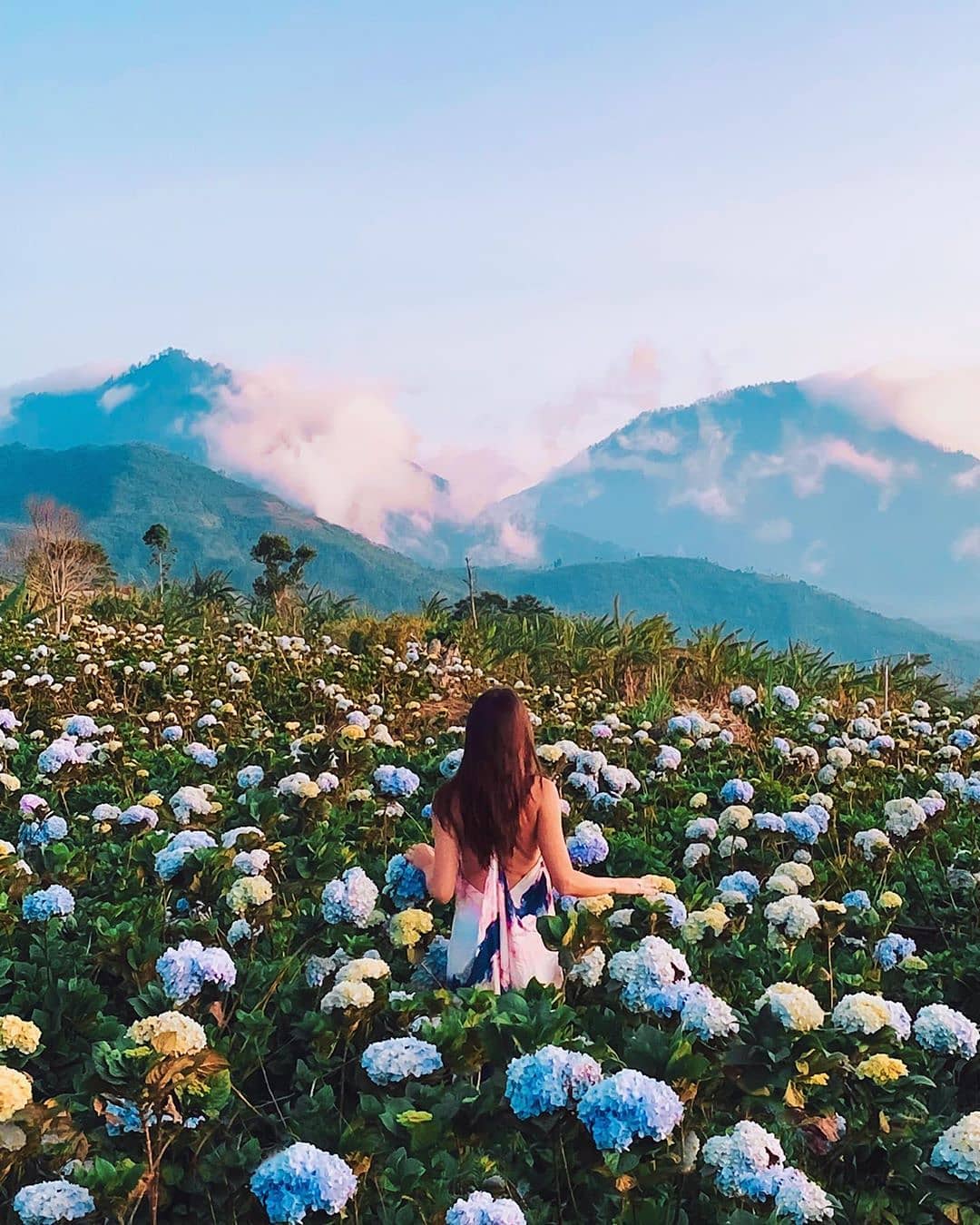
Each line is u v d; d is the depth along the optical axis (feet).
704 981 15.01
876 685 50.03
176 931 16.02
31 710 36.70
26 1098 9.66
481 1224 8.24
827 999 14.97
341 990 12.05
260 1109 12.53
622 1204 9.64
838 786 27.17
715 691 48.60
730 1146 9.64
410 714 38.40
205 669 41.60
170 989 12.19
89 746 24.76
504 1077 10.19
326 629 58.59
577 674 49.01
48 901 15.88
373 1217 9.75
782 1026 10.65
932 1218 10.78
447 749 28.91
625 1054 10.14
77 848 19.65
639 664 49.90
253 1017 12.71
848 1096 11.84
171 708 36.63
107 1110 10.44
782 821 20.35
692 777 28.04
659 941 12.07
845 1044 11.46
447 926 17.44
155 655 43.34
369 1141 9.77
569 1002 14.08
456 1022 11.02
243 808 20.39
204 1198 10.22
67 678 38.34
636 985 11.84
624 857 20.16
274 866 17.75
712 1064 10.69
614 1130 8.80
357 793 21.24
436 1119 9.73
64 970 14.96
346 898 14.78
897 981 15.67
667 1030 12.09
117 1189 9.41
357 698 39.14
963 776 29.14
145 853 18.29
